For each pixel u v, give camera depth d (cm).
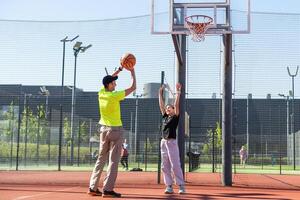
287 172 2386
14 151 2416
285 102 4000
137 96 3238
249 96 2575
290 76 2567
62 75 2783
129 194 866
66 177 1524
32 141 2445
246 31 1226
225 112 1242
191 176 1659
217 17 1245
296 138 3139
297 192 1003
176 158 888
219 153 3111
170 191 891
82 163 2648
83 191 920
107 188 780
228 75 1245
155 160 2967
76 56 2738
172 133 887
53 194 840
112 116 793
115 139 790
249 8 1236
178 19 1259
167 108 893
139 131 3647
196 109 4025
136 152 3002
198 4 1253
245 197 856
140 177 1560
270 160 3409
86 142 2745
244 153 3198
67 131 2705
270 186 1231
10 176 1570
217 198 823
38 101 3434
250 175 1889
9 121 2403
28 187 1055
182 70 1307
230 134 1241
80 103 3494
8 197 780
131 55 820
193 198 811
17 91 3534
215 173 1909
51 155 2511
